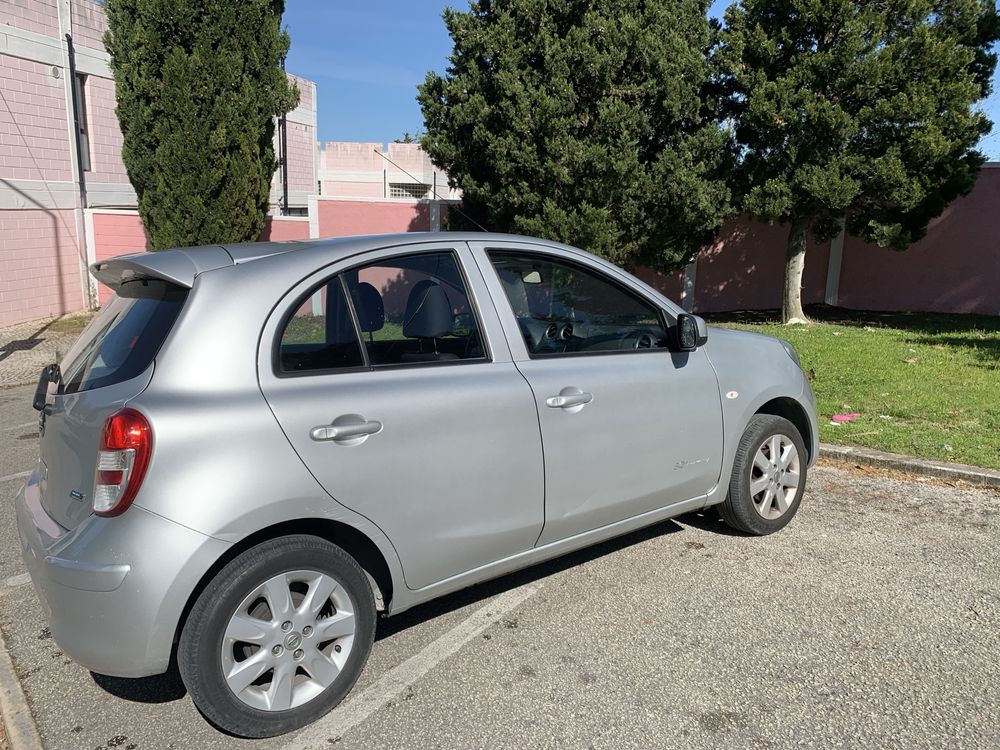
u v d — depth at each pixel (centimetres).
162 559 246
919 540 438
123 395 263
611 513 366
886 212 1253
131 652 249
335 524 286
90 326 326
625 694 296
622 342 379
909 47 1107
